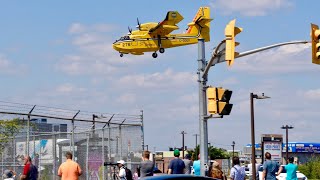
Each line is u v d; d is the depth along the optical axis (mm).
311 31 38281
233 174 40062
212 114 38156
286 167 50094
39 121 68688
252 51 38594
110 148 60219
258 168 73250
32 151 65188
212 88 37656
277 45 38812
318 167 135000
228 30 36219
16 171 62188
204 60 40719
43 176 61312
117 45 123250
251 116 95812
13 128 64875
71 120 59469
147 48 124250
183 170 40750
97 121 60812
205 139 40000
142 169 40094
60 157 61594
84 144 61719
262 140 156375
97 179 60281
